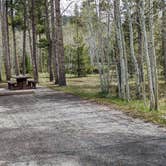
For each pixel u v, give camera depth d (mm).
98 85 20172
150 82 9617
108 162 4750
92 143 5871
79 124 7711
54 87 18734
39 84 21516
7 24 27906
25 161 4938
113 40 16375
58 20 18672
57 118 8633
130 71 20219
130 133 6543
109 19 14180
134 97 13383
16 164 4805
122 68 12312
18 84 18250
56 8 18547
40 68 46125
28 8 25875
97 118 8430
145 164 4605
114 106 10484
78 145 5766
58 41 18984
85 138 6270
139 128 6988
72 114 9219
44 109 10391
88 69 33938
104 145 5695
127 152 5219
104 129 7023
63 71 19406
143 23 9875
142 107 10148
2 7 26312
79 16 19250
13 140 6293
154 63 9773
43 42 26031
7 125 7848
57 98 13320
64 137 6418
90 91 16016
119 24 12312
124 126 7258
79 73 32375
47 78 29969
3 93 15781
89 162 4781
